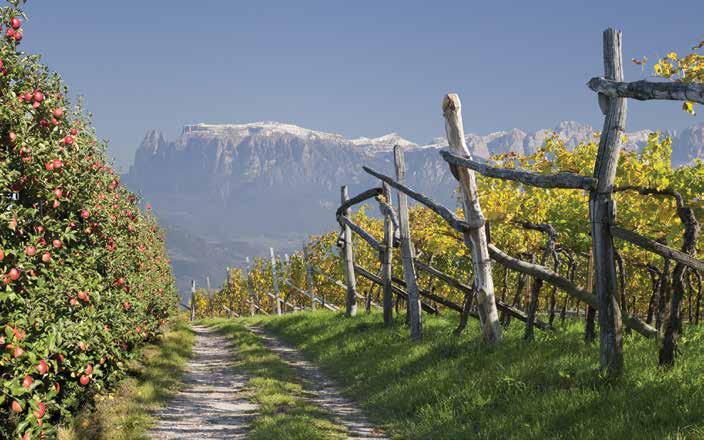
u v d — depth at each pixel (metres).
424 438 8.87
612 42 8.16
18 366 6.48
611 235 8.36
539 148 15.55
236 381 15.19
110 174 11.87
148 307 20.19
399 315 21.20
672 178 10.55
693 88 6.38
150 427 9.96
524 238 16.03
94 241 10.34
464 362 11.55
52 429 7.52
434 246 17.98
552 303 14.00
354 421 10.62
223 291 78.38
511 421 8.04
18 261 6.75
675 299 8.06
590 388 8.16
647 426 6.74
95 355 9.76
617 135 8.27
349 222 22.75
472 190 12.46
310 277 36.72
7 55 7.21
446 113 12.59
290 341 23.88
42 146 7.42
